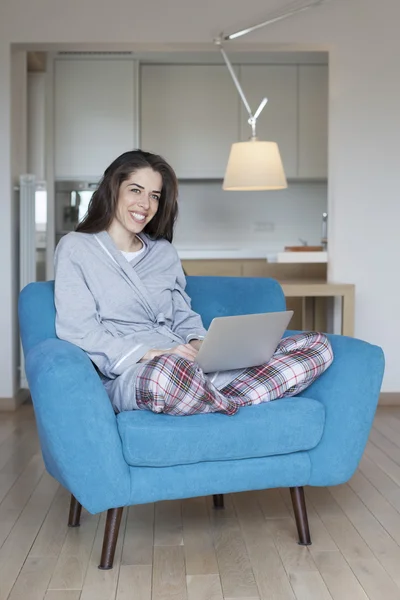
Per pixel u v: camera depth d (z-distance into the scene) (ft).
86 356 6.88
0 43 13.73
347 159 14.33
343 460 7.14
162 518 8.18
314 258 14.57
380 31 14.14
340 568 6.81
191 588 6.41
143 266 8.45
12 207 14.10
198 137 21.58
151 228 8.73
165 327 8.27
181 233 22.85
